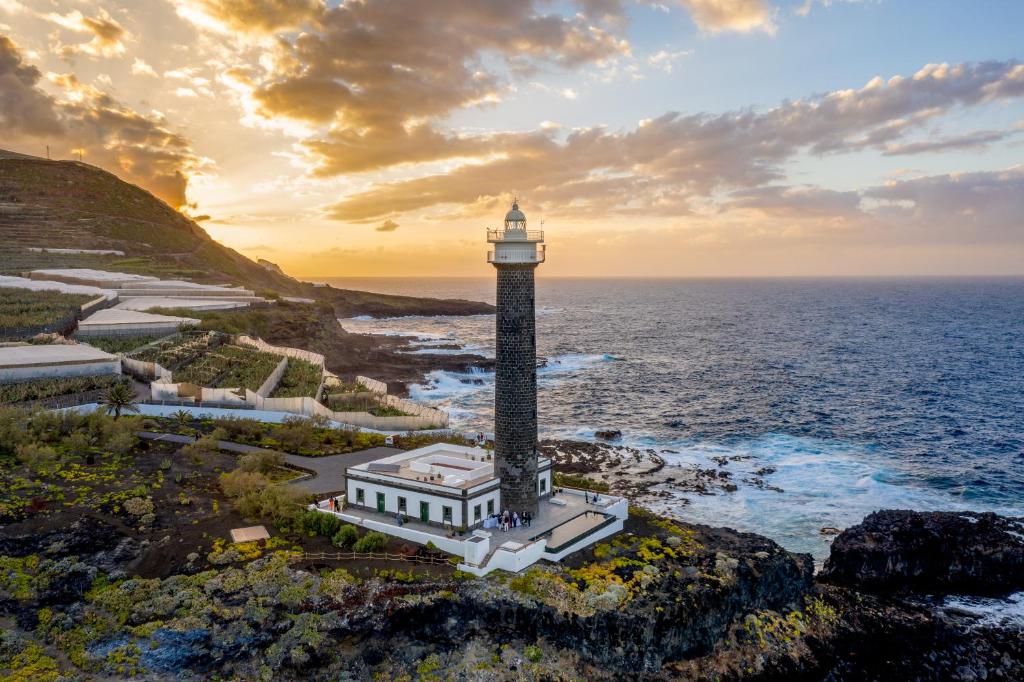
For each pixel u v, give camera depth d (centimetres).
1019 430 10144
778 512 7106
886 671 4644
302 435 7369
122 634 3969
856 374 14788
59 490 5384
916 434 9956
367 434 8175
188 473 6038
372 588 4341
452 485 5081
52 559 4478
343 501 5547
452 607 4281
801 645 4756
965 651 4875
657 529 5562
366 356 16225
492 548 4788
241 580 4350
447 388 13738
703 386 13625
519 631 4269
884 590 5644
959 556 5747
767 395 12681
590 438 9875
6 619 4050
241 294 16975
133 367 9044
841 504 7325
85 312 11881
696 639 4497
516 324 5119
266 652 3919
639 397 12638
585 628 4219
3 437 5991
